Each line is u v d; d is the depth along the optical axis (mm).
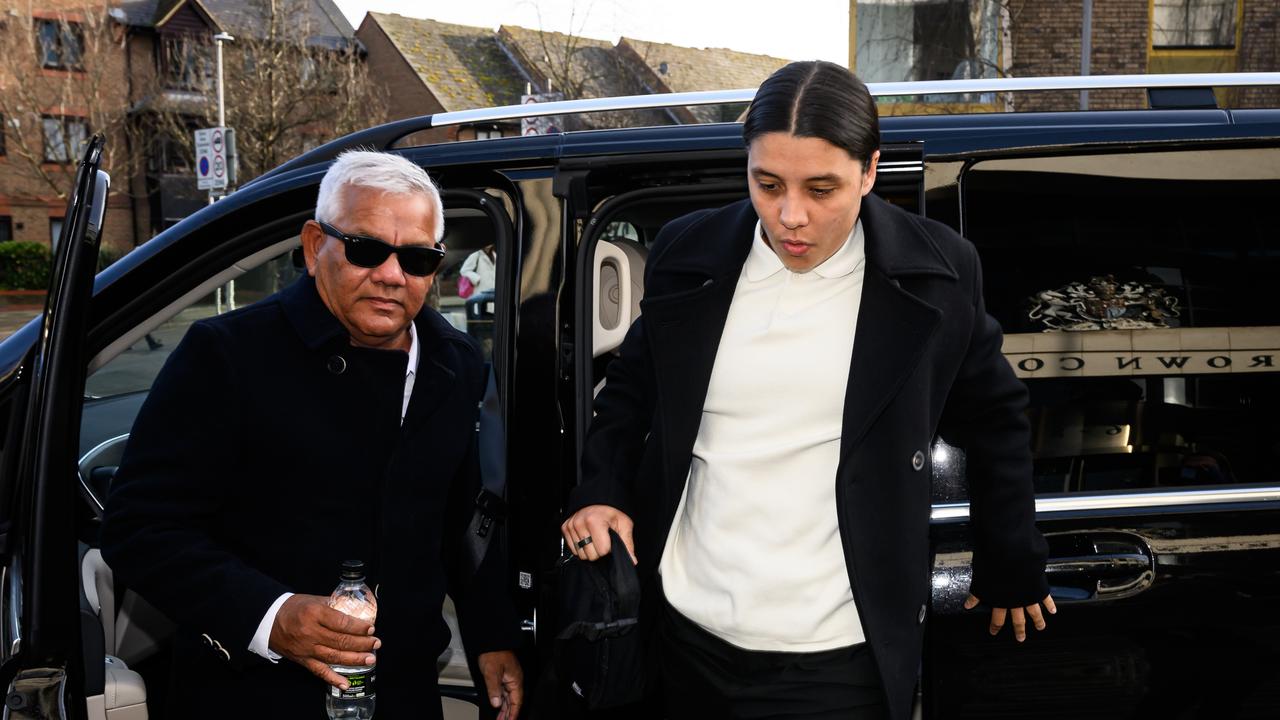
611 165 1911
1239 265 1824
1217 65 12117
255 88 27297
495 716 1917
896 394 1453
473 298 3648
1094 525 1752
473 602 1830
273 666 1612
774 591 1504
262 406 1575
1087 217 1853
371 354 1663
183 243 2023
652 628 1683
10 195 29000
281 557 1607
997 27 12031
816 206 1357
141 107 30000
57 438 1604
